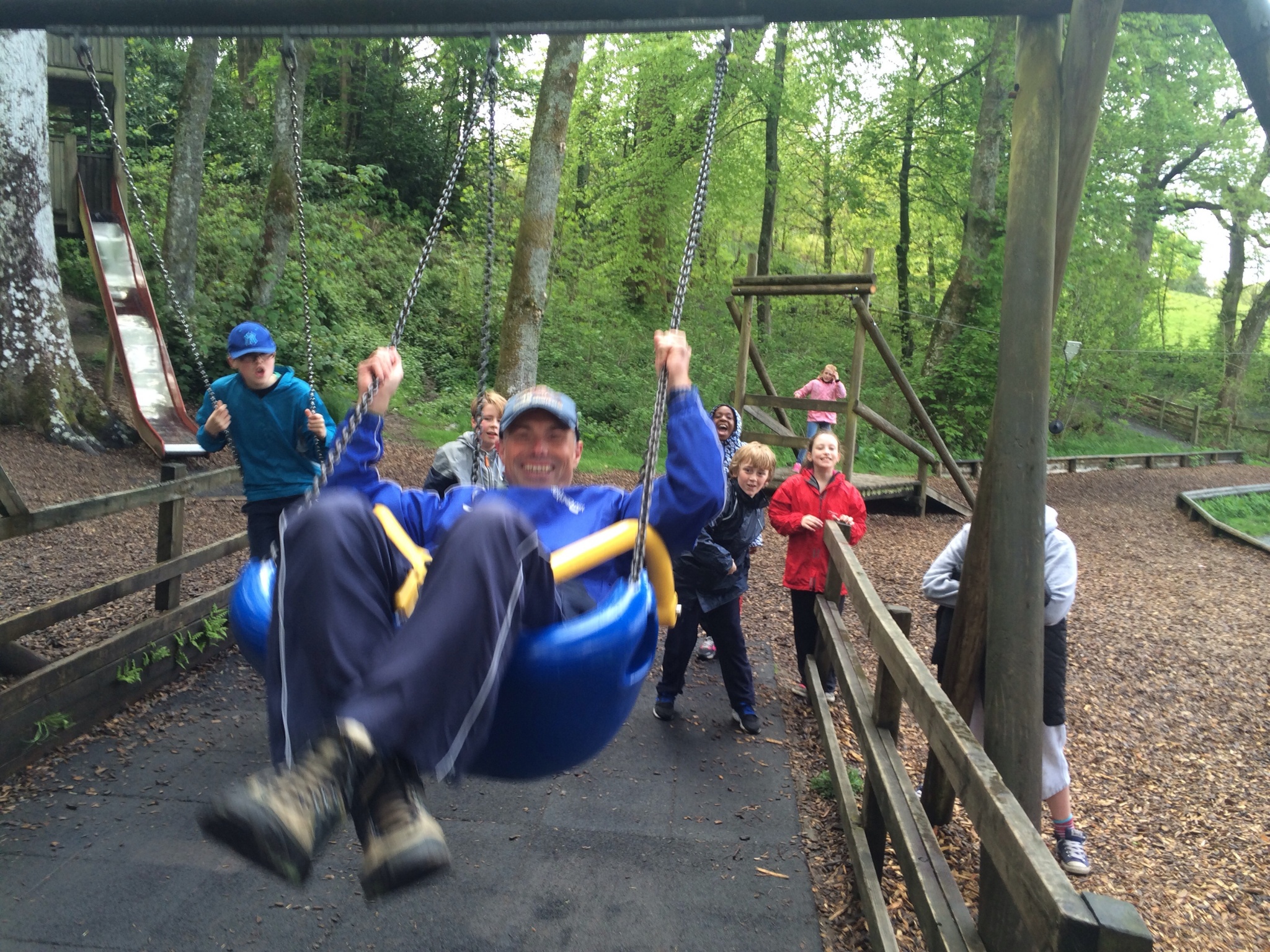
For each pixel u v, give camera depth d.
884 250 29.25
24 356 10.38
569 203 21.97
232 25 3.73
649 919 3.31
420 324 19.12
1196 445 28.84
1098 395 27.58
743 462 4.92
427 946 3.12
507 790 4.24
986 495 3.76
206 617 5.61
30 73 10.23
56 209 14.00
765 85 19.97
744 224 25.73
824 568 5.49
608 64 20.69
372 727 1.85
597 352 18.19
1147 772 5.25
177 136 14.30
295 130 3.92
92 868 3.45
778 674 6.12
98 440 10.66
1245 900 3.99
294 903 3.31
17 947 2.99
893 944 2.87
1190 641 7.87
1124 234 20.72
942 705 2.72
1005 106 20.55
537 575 2.28
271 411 4.92
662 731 5.02
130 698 4.88
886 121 21.92
